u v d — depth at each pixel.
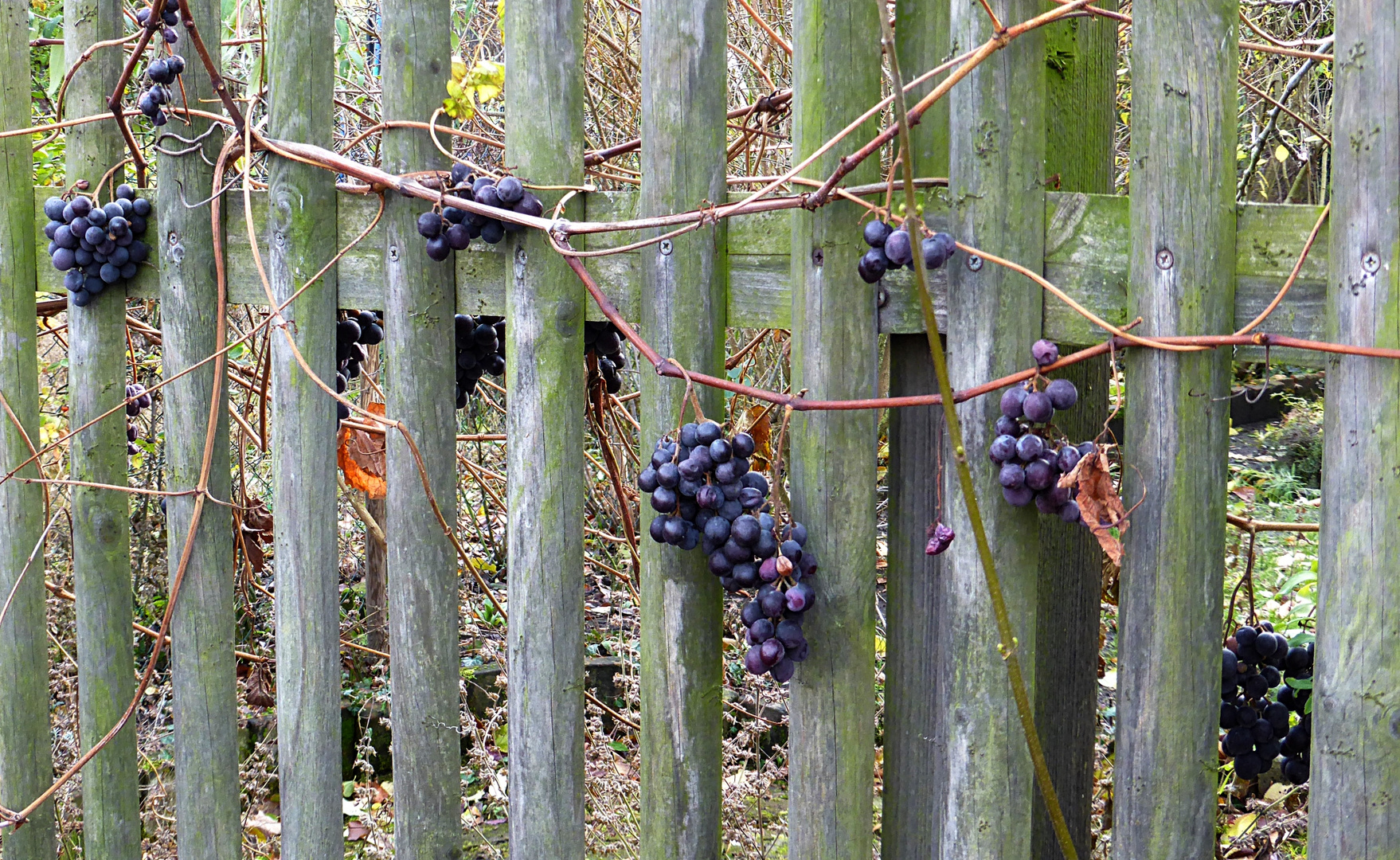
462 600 4.45
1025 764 1.89
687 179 2.04
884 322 1.93
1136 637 1.76
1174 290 1.68
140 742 3.52
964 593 1.87
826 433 1.95
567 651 2.26
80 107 2.73
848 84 1.91
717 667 2.16
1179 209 1.67
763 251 2.04
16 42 2.76
